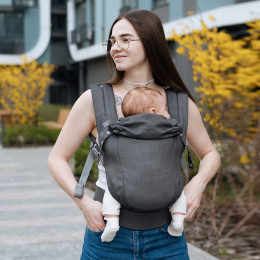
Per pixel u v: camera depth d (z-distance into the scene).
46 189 7.34
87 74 23.42
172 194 1.70
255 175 4.96
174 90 1.96
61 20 30.67
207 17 11.68
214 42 4.82
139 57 1.88
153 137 1.71
